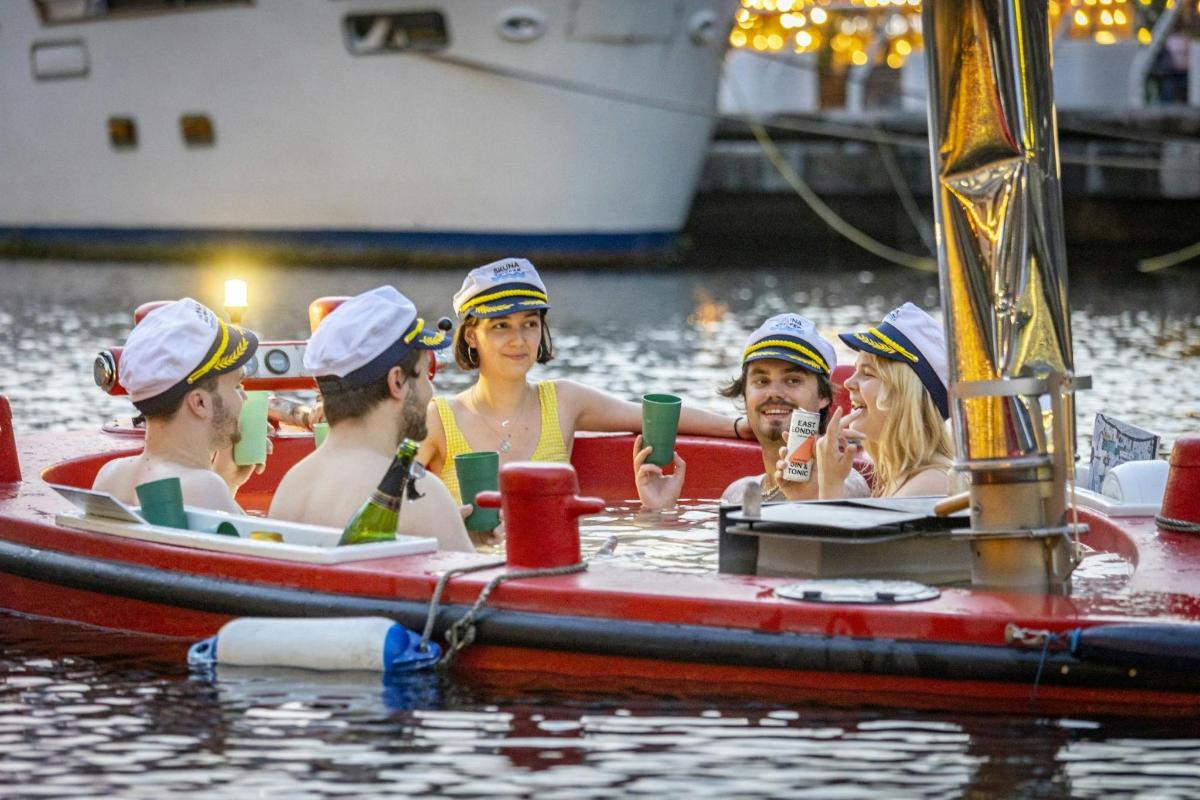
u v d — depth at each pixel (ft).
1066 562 22.77
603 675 22.52
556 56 131.85
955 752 19.98
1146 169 134.21
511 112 133.49
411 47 133.28
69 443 36.17
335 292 111.55
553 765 19.79
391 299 25.99
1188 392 56.49
